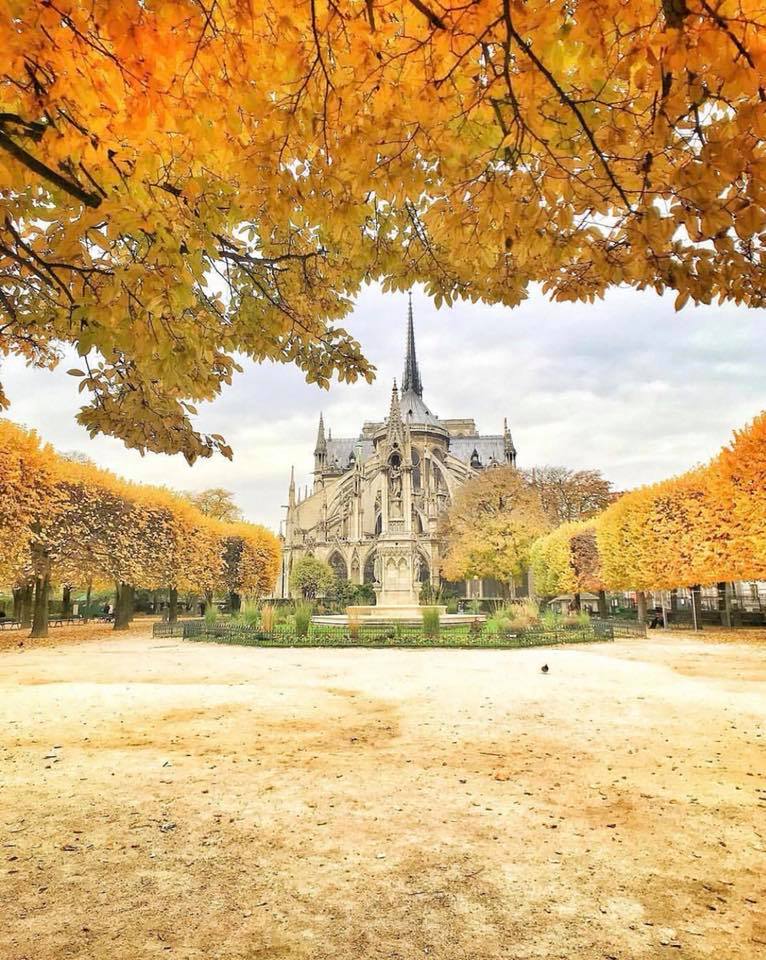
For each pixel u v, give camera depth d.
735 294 4.09
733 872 5.30
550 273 5.23
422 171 3.91
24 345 7.52
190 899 4.84
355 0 3.18
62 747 9.61
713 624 45.50
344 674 18.81
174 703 13.59
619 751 9.32
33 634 36.41
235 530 61.47
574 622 35.19
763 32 2.70
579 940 4.23
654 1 2.90
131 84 3.04
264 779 7.89
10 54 2.91
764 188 3.18
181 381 4.90
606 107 3.49
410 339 124.19
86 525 37.50
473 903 4.76
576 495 77.00
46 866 5.42
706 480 34.41
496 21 2.98
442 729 10.84
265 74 3.41
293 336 7.20
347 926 4.43
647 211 3.69
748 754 9.16
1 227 4.38
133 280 3.67
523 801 7.06
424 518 91.56
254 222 6.10
